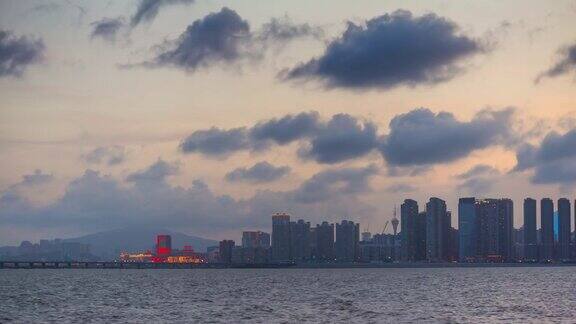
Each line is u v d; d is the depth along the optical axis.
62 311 160.50
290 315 149.00
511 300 199.50
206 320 139.12
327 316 146.88
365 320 139.50
